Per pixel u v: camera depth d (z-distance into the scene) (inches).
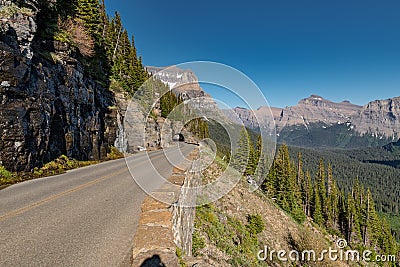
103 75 1064.2
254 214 745.0
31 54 474.6
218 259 347.6
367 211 2389.3
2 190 320.8
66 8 856.3
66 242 166.1
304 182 2549.2
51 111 531.5
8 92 410.6
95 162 661.3
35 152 462.9
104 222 204.8
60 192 309.0
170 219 179.5
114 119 927.0
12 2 464.8
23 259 142.1
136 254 136.2
